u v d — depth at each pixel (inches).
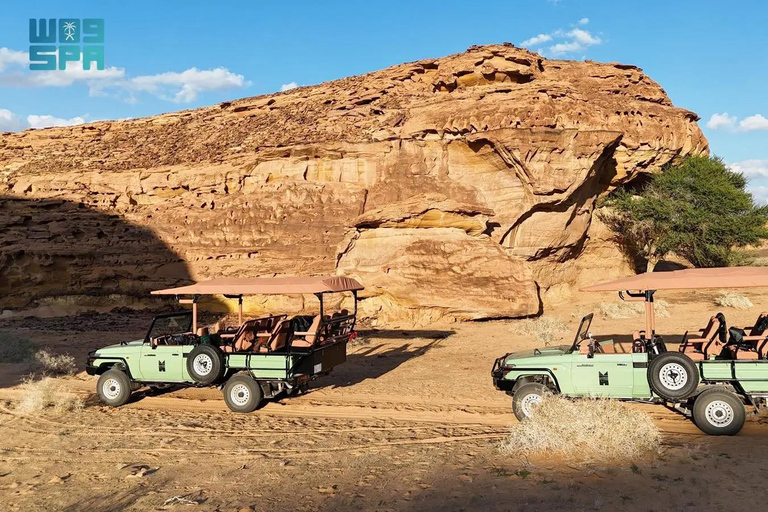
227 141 1341.0
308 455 313.9
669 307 943.0
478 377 542.9
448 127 1013.8
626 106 1083.9
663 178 1096.8
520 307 901.8
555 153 939.3
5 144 1614.2
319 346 440.5
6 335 815.1
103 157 1434.5
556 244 1003.9
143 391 506.3
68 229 1223.5
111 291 1195.9
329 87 1509.6
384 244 982.4
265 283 450.9
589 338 369.1
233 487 264.7
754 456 279.0
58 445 344.8
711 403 324.8
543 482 251.8
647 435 296.5
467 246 941.2
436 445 326.6
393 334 853.8
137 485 270.8
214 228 1144.8
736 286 329.4
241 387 424.2
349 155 1094.4
